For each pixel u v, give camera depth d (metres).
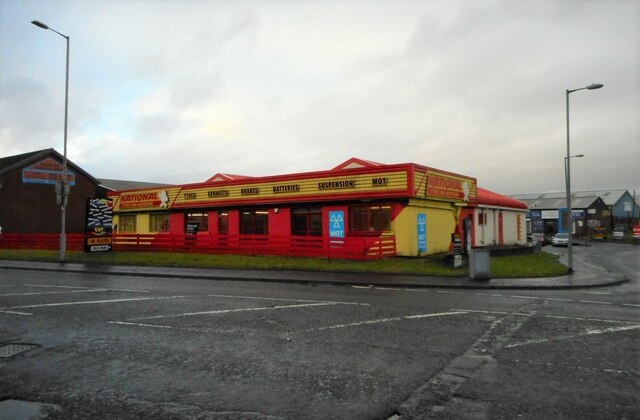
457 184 26.47
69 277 17.20
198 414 4.71
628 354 6.87
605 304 11.76
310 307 10.66
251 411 4.78
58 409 4.86
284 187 25.81
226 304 11.05
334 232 24.19
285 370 6.06
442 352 6.91
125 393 5.29
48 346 7.23
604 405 4.95
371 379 5.71
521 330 8.41
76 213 43.81
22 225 39.62
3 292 13.12
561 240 51.00
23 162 39.59
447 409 4.84
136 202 33.56
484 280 16.38
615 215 83.69
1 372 6.02
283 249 23.14
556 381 5.67
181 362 6.41
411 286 15.07
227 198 28.16
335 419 4.59
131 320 9.14
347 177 23.55
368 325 8.72
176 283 15.55
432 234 24.00
